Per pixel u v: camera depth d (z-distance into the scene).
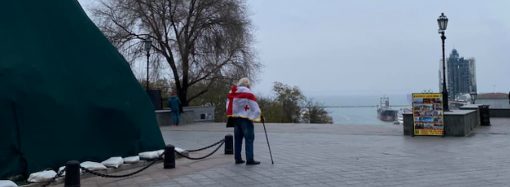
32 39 9.07
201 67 35.94
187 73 35.59
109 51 10.48
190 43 35.56
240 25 35.44
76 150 9.17
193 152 12.75
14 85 8.42
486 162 10.08
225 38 35.12
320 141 15.36
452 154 11.46
